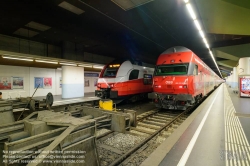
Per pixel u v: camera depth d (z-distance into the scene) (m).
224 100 10.34
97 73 22.34
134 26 9.77
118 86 9.69
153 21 9.02
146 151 4.08
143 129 5.92
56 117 3.27
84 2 6.65
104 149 4.22
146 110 9.55
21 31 10.13
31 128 2.83
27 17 7.96
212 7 6.77
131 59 11.45
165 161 2.73
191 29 10.41
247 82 11.88
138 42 13.52
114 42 13.34
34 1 6.42
